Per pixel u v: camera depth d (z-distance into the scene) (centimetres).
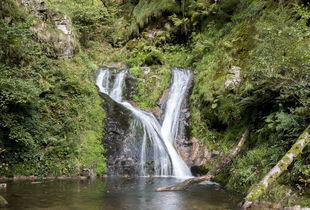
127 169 1049
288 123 713
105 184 848
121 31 2139
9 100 888
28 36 1227
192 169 1056
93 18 1972
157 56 1770
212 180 914
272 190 636
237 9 1653
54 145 1013
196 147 1137
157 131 1235
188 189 791
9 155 925
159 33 1938
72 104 1189
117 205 606
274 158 720
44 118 1069
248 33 1275
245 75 1009
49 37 1384
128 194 716
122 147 1119
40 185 807
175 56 1814
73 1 2022
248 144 909
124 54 1939
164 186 832
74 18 1925
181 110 1320
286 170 662
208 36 1738
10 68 1035
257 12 1343
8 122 902
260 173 734
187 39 1905
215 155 1048
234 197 696
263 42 874
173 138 1216
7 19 1149
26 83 955
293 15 1014
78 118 1149
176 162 1094
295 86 743
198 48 1619
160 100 1421
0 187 759
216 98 1163
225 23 1680
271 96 877
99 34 2112
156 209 581
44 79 1182
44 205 591
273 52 763
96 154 1059
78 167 991
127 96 1455
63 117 1118
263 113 920
